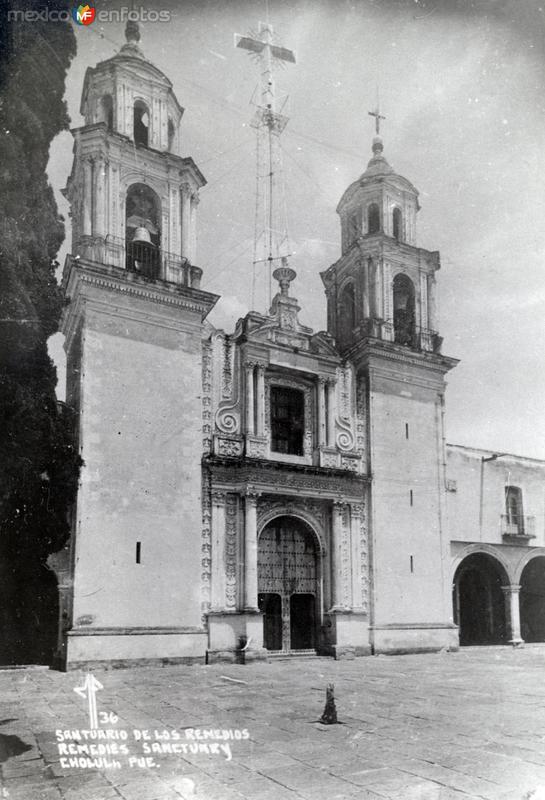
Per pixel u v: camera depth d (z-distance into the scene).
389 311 33.25
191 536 25.05
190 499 25.34
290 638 27.89
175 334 26.50
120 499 23.91
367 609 29.02
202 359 27.52
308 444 29.67
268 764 9.72
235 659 24.98
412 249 34.31
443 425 33.00
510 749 10.48
